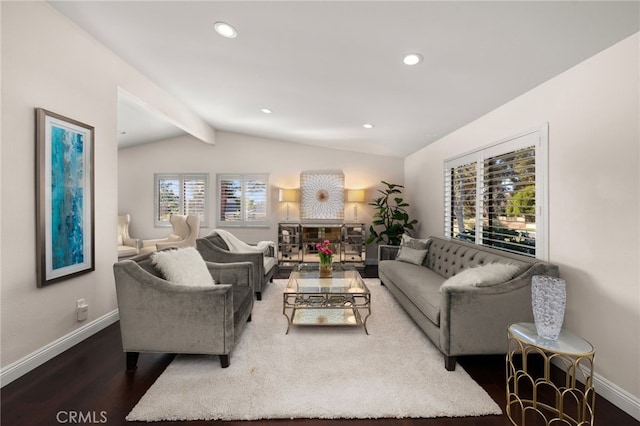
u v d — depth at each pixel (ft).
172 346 6.81
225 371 6.77
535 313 5.55
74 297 8.13
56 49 7.47
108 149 9.39
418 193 17.46
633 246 5.50
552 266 7.02
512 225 8.98
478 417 5.45
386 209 18.33
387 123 13.15
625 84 5.61
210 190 20.34
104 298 9.27
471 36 6.21
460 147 12.30
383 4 5.65
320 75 9.26
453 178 13.20
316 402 5.73
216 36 7.86
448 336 6.86
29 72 6.78
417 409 5.57
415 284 9.57
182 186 20.38
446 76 8.10
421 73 8.17
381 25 6.31
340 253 18.81
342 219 20.01
